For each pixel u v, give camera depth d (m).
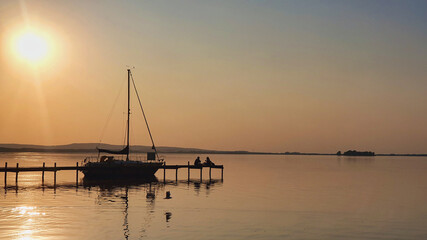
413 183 67.12
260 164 159.75
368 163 186.88
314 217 33.62
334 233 28.23
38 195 44.38
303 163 178.12
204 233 27.53
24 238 25.44
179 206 37.91
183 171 95.94
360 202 42.56
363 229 29.53
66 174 80.62
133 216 32.69
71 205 37.47
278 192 50.69
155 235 26.78
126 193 47.25
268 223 31.00
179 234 27.14
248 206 38.53
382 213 36.00
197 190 51.75
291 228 29.50
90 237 26.02
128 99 68.88
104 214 33.25
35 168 56.81
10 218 30.88
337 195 48.34
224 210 36.19
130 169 62.94
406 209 38.34
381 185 62.75
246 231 28.36
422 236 27.75
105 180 61.88
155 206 37.72
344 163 183.50
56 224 29.17
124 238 25.97
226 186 57.88
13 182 60.59
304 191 52.31
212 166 69.81
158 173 87.06
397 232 28.78
